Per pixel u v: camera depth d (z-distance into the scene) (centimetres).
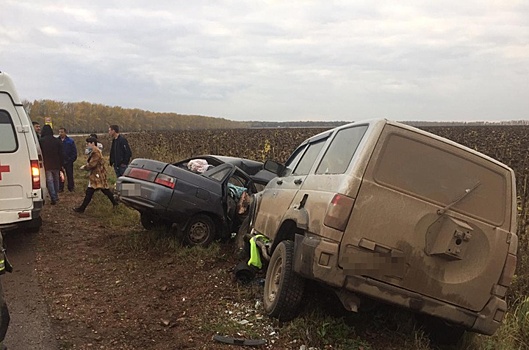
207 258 656
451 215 389
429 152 399
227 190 743
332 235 378
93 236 781
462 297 388
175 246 691
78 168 1948
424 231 384
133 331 421
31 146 690
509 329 483
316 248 382
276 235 501
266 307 459
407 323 445
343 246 377
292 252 444
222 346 397
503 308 393
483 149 2820
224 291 532
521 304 538
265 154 2248
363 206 379
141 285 545
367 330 440
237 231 754
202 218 708
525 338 481
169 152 2328
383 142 391
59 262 629
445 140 406
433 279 384
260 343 402
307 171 518
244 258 650
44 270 591
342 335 417
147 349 388
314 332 416
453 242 379
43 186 734
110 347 388
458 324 392
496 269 393
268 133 4175
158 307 480
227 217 735
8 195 673
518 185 1270
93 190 988
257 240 568
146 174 693
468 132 4697
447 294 386
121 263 630
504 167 415
